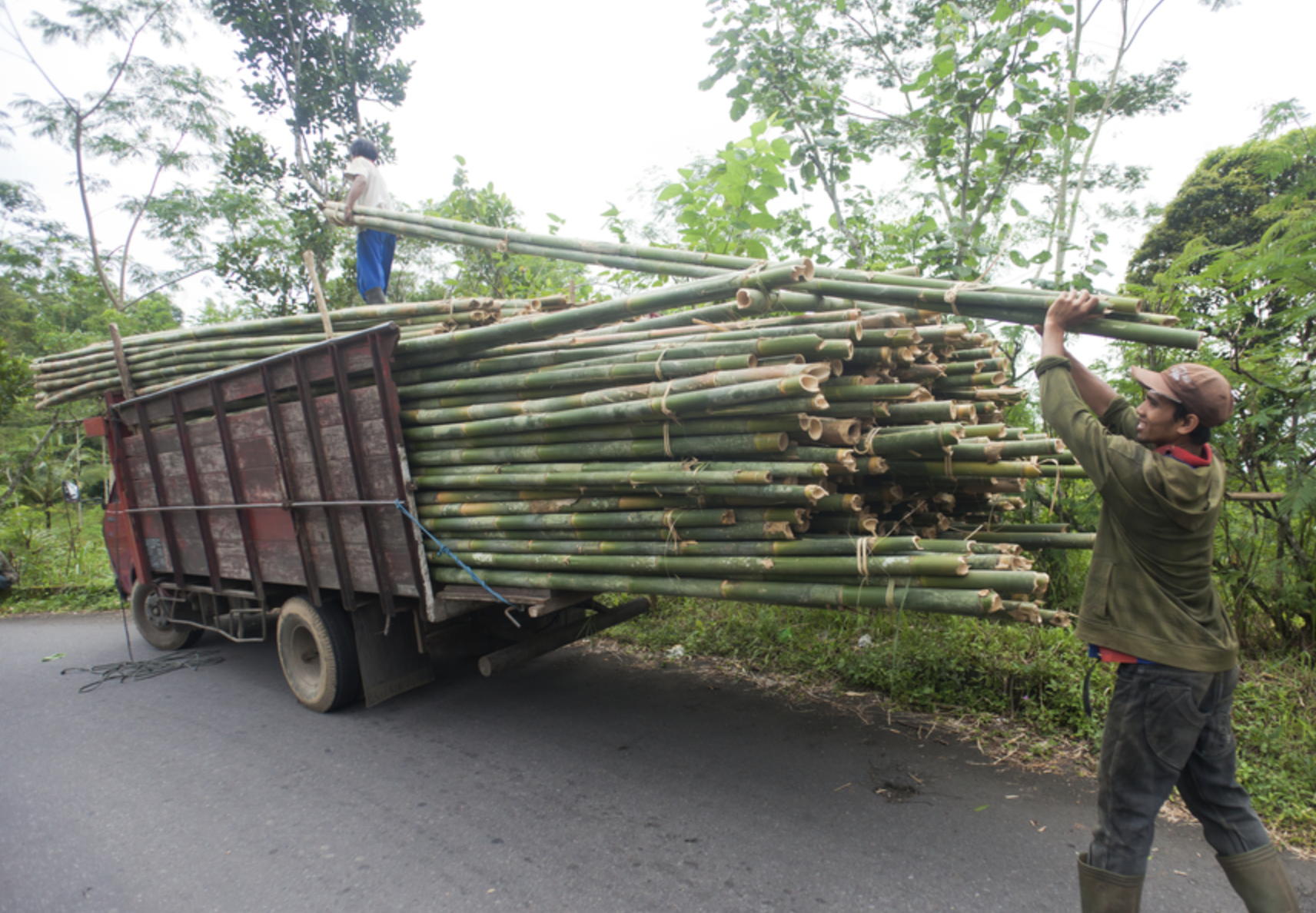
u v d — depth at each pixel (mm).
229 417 5023
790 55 6258
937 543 2820
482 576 4012
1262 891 2117
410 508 4152
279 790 3865
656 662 5543
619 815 3439
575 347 3744
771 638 5422
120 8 13445
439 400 4211
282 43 11633
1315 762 3191
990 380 3812
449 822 3455
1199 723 2121
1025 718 4027
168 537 5871
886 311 3498
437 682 5469
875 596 2824
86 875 3170
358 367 4172
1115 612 2230
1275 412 4012
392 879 3033
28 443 13344
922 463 3305
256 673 5996
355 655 4820
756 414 3020
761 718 4398
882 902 2703
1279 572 4125
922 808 3311
